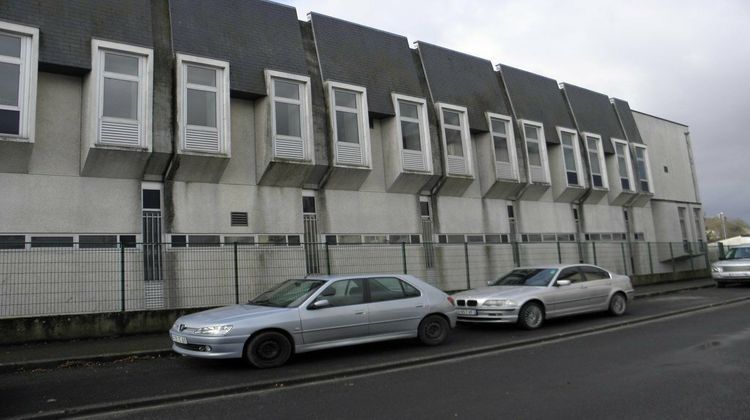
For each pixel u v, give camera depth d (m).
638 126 29.36
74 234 12.65
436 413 5.68
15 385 7.40
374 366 8.08
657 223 29.03
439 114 18.94
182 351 8.03
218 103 14.41
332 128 16.25
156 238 13.75
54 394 6.86
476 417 5.51
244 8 15.70
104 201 13.12
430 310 9.78
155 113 13.57
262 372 7.83
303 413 5.80
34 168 12.41
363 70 17.56
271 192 15.60
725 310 14.01
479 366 8.07
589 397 6.12
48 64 12.41
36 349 9.63
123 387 7.18
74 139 12.97
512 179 20.78
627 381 6.79
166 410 6.10
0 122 11.56
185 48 14.22
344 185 16.84
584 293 12.64
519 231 21.66
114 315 11.06
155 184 13.96
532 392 6.42
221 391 6.82
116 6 13.50
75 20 12.88
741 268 21.22
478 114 20.28
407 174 17.72
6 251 11.44
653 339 9.85
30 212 12.22
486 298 11.62
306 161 15.55
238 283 14.17
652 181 27.98
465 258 19.30
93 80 12.62
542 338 10.33
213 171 14.38
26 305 11.51
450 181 18.95
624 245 25.69
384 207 17.83
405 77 18.52
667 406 5.69
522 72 23.19
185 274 13.62
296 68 15.95
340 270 16.23
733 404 5.70
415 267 17.98
